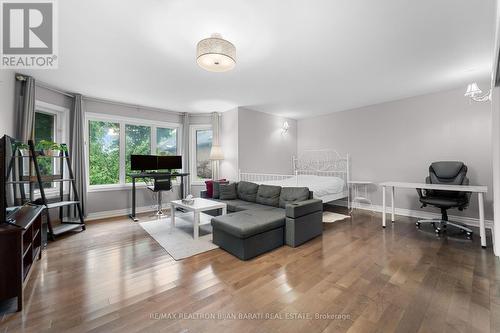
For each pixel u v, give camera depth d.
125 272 2.16
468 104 3.64
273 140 5.64
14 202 3.01
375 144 4.72
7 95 2.87
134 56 2.57
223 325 1.46
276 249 2.74
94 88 3.68
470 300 1.69
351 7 1.78
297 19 1.93
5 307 1.65
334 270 2.19
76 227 3.37
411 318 1.51
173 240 3.03
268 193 3.76
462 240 2.97
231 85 3.55
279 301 1.71
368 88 3.72
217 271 2.18
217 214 4.13
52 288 1.89
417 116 4.16
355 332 1.39
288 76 3.19
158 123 5.12
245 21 1.95
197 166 5.68
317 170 5.79
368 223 3.84
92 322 1.49
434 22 1.98
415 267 2.23
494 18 1.91
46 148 3.20
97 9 1.79
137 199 4.78
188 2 1.71
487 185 3.50
